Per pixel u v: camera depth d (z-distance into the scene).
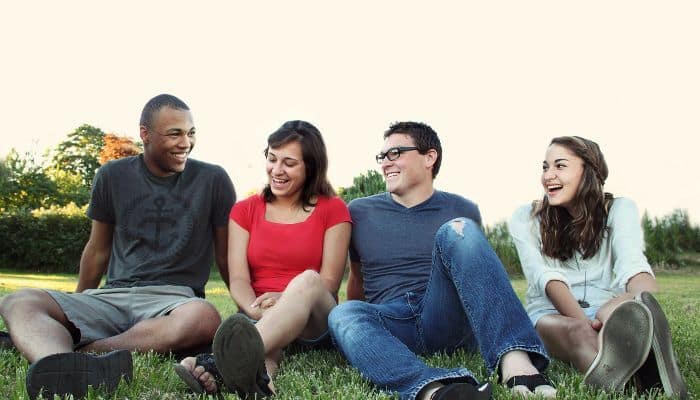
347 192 11.73
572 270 3.21
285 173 3.24
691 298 7.36
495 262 2.44
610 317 2.21
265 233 3.28
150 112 3.33
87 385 2.15
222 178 3.54
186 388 2.39
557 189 3.16
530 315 3.13
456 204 3.32
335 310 2.66
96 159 35.28
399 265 3.21
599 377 2.25
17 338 2.48
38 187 26.88
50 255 17.94
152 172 3.45
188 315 2.93
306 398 2.19
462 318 2.83
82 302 2.95
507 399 2.13
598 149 3.22
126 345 2.89
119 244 3.40
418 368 2.20
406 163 3.25
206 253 3.48
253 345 2.10
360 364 2.38
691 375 2.64
